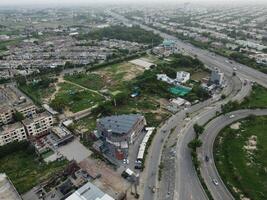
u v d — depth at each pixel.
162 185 156.75
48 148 199.00
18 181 168.62
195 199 145.25
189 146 186.25
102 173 169.88
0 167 183.62
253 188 150.38
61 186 159.88
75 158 187.12
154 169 170.38
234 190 149.50
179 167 171.00
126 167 174.38
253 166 168.50
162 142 198.75
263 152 181.38
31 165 184.12
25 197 155.75
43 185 162.38
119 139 195.12
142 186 156.88
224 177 158.62
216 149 186.88
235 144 191.88
